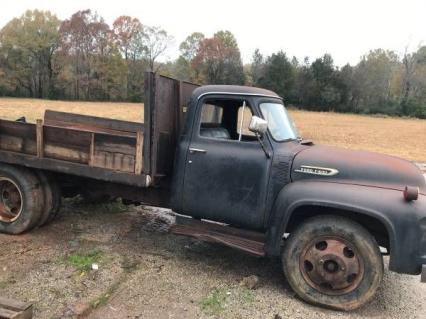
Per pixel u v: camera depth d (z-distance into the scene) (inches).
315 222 169.2
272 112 193.2
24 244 211.8
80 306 155.9
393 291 188.7
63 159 208.1
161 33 3543.3
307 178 175.6
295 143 195.5
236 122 198.5
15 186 222.4
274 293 178.4
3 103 2411.4
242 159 183.9
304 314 162.7
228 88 192.7
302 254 170.9
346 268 164.7
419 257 155.6
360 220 171.5
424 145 1045.8
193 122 193.6
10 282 171.8
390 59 3730.3
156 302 164.4
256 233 187.2
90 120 282.8
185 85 212.8
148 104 185.3
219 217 190.7
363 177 169.8
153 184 195.3
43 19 3341.5
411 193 155.8
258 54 3656.5
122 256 204.4
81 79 3297.2
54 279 176.2
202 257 211.0
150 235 237.3
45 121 290.5
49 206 227.3
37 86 3378.4
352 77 3297.2
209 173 189.5
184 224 199.9
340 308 166.2
